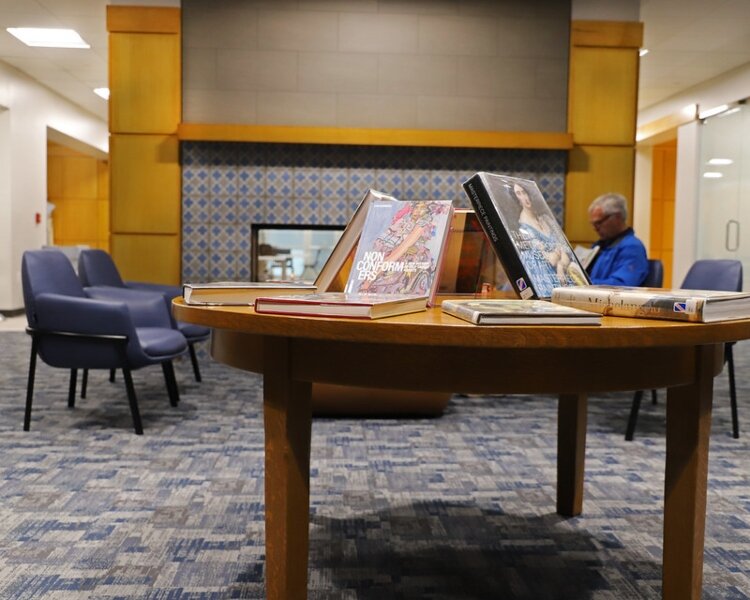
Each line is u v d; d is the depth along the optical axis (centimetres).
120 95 621
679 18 704
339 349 125
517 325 109
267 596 140
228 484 261
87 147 1262
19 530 214
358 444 320
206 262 634
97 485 258
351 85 634
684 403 136
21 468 279
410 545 207
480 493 254
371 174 635
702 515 137
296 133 616
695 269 352
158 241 630
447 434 341
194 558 195
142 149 625
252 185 632
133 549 201
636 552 204
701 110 966
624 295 125
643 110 1145
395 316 122
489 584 182
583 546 208
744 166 872
